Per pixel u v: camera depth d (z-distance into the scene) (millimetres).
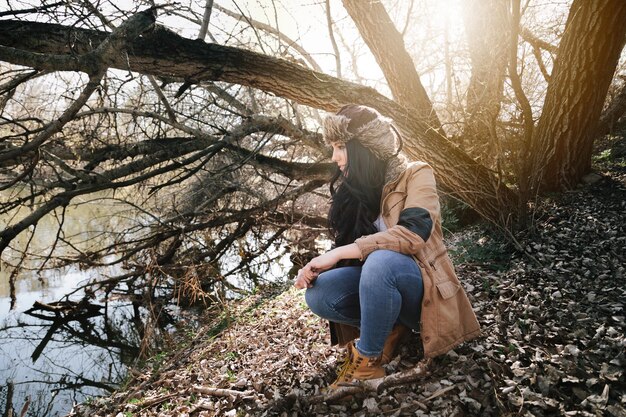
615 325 2312
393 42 5258
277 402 2162
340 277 2037
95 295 6809
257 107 6395
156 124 5234
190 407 2457
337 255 1931
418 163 2020
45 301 6789
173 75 4109
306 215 7500
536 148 4656
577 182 4586
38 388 4422
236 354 3229
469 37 4988
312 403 2104
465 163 4414
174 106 5656
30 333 5941
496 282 3012
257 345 3258
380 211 2049
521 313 2543
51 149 5234
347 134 1945
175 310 6184
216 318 5242
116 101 4746
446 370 2102
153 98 5668
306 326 3227
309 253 7645
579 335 2264
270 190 7938
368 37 5301
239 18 5625
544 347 2213
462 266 3443
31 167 3969
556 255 3303
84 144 5082
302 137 5672
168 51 3887
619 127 6395
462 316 2029
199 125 5848
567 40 4227
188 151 5430
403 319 2068
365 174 1978
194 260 6371
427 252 1983
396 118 4449
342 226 2141
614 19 3936
